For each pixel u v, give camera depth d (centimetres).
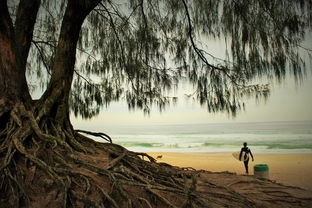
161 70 618
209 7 474
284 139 4134
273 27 426
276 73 416
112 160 471
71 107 711
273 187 697
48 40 729
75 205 354
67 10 507
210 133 5856
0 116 442
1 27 451
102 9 665
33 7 544
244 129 6738
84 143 517
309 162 1894
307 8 380
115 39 679
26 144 430
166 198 420
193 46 560
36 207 352
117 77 695
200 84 539
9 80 464
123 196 383
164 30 585
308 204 595
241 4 443
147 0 566
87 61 704
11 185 365
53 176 382
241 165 1812
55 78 500
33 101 505
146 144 4041
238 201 511
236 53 455
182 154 2523
